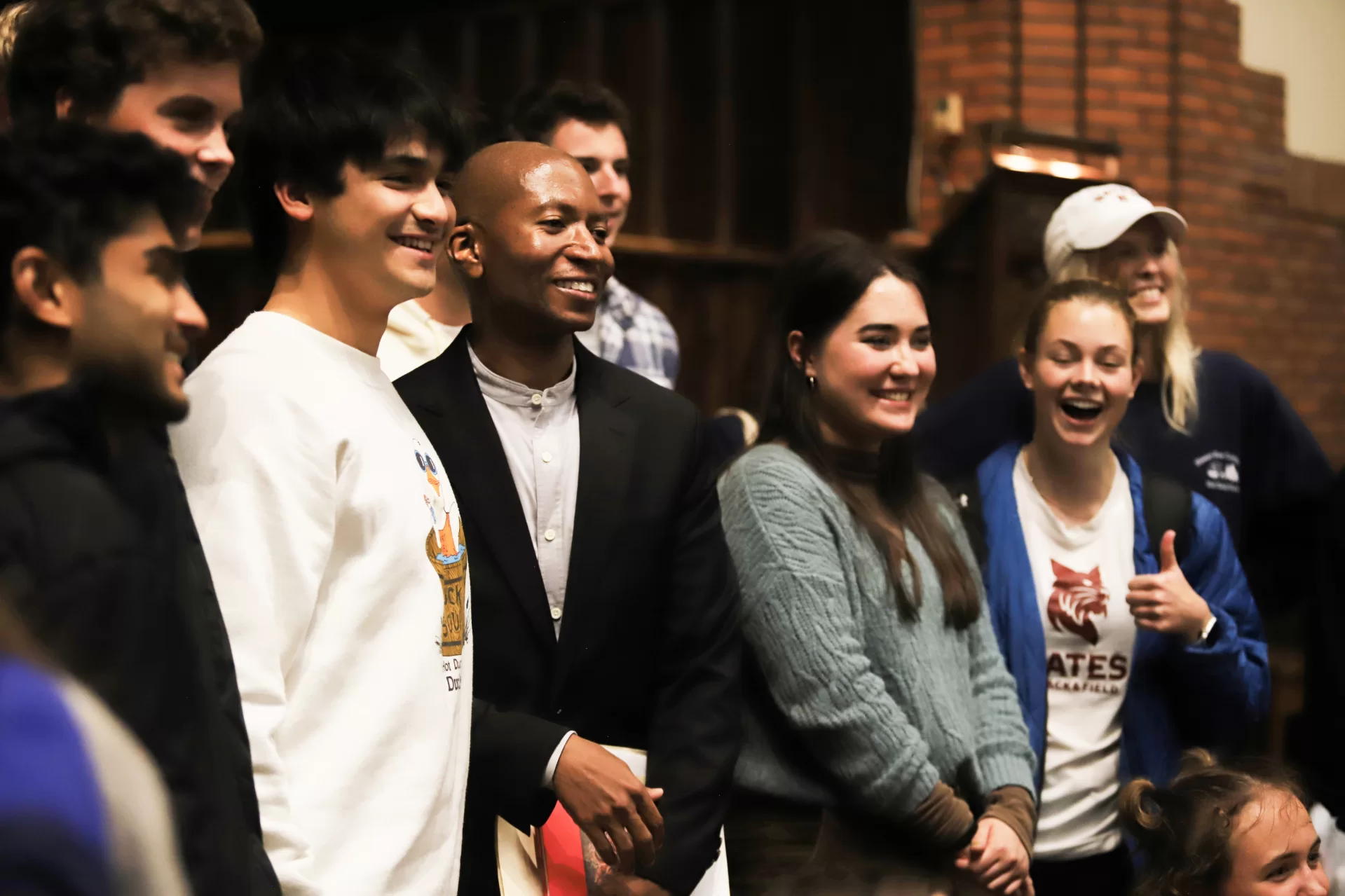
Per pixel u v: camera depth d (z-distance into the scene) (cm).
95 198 162
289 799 197
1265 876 299
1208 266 837
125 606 155
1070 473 361
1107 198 416
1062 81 812
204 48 210
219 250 735
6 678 96
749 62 869
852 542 319
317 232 227
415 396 269
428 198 231
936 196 810
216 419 205
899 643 314
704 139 867
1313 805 367
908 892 290
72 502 155
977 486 372
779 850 304
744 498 320
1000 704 326
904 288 335
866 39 853
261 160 230
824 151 866
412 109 228
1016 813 308
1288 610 448
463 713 231
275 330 220
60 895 89
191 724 163
